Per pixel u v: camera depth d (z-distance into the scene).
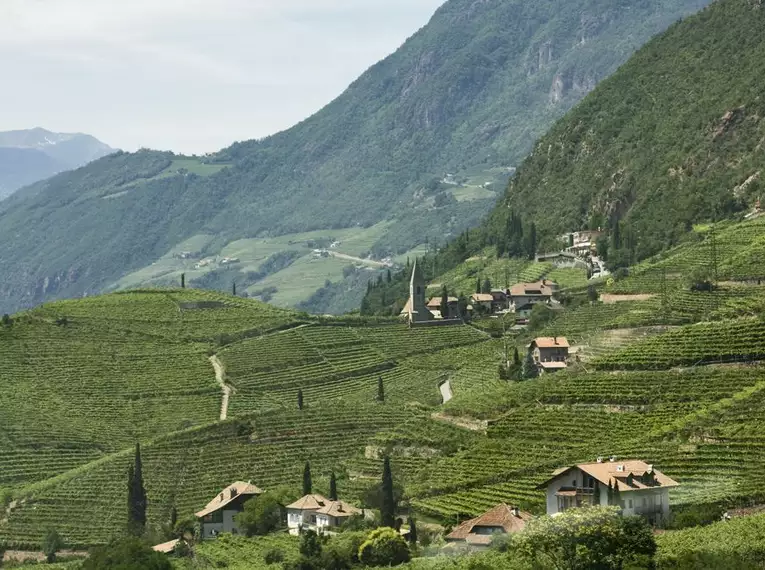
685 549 147.12
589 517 146.62
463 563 158.62
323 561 179.88
